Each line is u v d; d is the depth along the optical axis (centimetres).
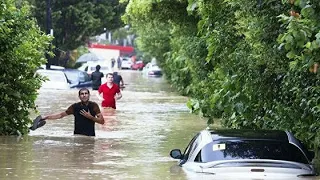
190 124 4409
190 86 7012
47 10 9862
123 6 11819
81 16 11275
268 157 2066
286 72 2823
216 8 3597
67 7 11156
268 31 2711
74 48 11700
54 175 2338
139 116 4984
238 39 3522
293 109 2894
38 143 3269
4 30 3600
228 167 2030
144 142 3406
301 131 2788
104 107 5559
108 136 3647
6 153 2905
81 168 2505
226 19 3556
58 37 11262
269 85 3141
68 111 3619
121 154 2930
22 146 3150
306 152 2202
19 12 3728
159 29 9981
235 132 2252
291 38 1944
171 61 9262
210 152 2114
